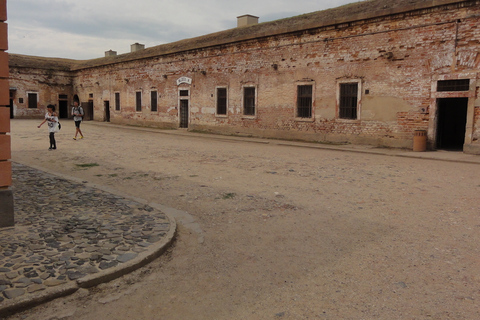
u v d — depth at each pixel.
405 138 15.11
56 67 38.75
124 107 32.09
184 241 4.90
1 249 4.25
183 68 25.73
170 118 27.42
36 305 3.26
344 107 17.09
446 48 13.78
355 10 16.88
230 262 4.27
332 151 14.90
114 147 15.18
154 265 4.17
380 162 11.67
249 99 21.47
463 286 3.63
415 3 14.31
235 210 6.27
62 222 5.30
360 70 16.33
